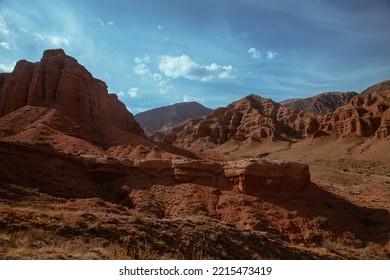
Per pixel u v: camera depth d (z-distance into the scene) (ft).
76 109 212.02
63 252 39.52
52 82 216.54
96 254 41.60
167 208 110.01
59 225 49.75
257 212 105.19
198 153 254.27
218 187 117.70
